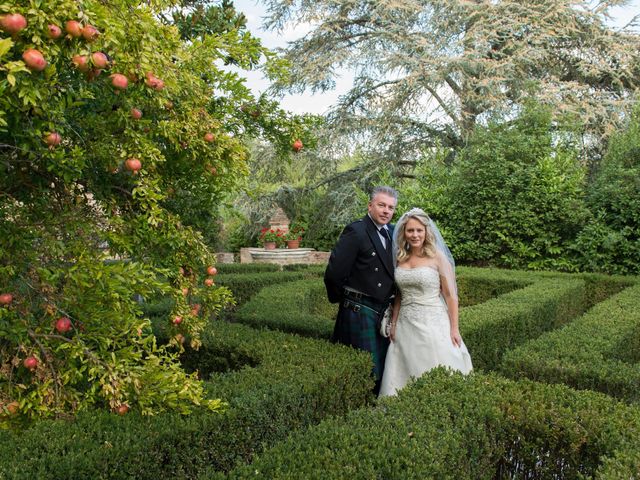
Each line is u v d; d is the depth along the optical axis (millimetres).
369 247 3598
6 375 2131
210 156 2467
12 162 2041
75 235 2215
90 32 1554
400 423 2098
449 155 14086
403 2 13000
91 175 2346
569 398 2391
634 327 4000
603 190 8766
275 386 2602
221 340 3510
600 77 13469
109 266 2035
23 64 1374
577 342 3461
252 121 2986
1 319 2086
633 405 2414
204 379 3631
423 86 12898
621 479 1728
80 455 1824
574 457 2133
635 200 8266
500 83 12594
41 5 1475
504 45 13219
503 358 3191
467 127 13414
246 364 3137
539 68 13422
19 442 1924
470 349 4125
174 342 2801
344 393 2994
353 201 13867
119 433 2021
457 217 9977
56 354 2223
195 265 2801
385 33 13141
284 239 13383
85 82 2010
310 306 6184
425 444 1960
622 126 11828
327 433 2021
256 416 2377
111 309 2178
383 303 3684
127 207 2504
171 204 3039
